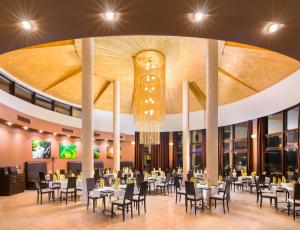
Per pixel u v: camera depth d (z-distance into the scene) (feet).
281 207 25.58
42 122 42.22
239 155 47.52
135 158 61.11
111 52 35.65
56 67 40.22
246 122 45.24
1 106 30.99
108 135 57.57
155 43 33.40
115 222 19.92
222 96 47.14
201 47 34.22
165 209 24.70
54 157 46.42
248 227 18.78
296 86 31.68
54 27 10.11
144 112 39.42
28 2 8.38
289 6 8.55
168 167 60.54
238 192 35.94
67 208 24.80
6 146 35.40
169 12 9.21
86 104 28.43
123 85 50.24
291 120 34.88
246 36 11.05
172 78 45.60
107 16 9.41
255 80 38.75
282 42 11.42
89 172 27.68
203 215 22.30
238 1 8.43
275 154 38.91
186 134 46.44
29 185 38.91
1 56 31.73
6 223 19.63
